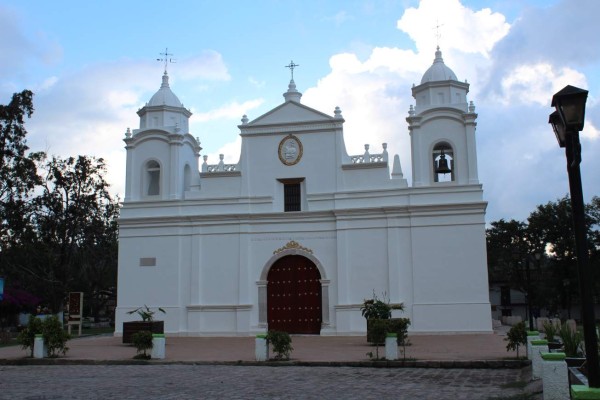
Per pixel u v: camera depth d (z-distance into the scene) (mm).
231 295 31797
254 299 31641
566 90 9109
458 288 29391
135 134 34312
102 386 14625
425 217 30234
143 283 32750
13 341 32875
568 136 9016
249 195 32625
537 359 14453
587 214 60594
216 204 32812
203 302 32000
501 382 14742
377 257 30469
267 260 31797
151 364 19359
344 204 31328
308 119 32531
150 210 33406
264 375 16375
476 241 29609
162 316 32250
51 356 21172
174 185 33562
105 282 57500
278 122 32812
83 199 49094
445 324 29188
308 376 16062
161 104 34938
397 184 31156
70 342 28031
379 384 14523
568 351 15102
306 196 32062
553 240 62281
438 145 31250
